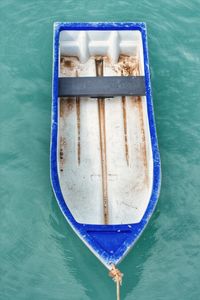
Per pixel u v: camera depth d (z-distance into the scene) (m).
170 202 5.79
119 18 7.26
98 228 4.91
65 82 6.00
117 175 5.70
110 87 6.02
